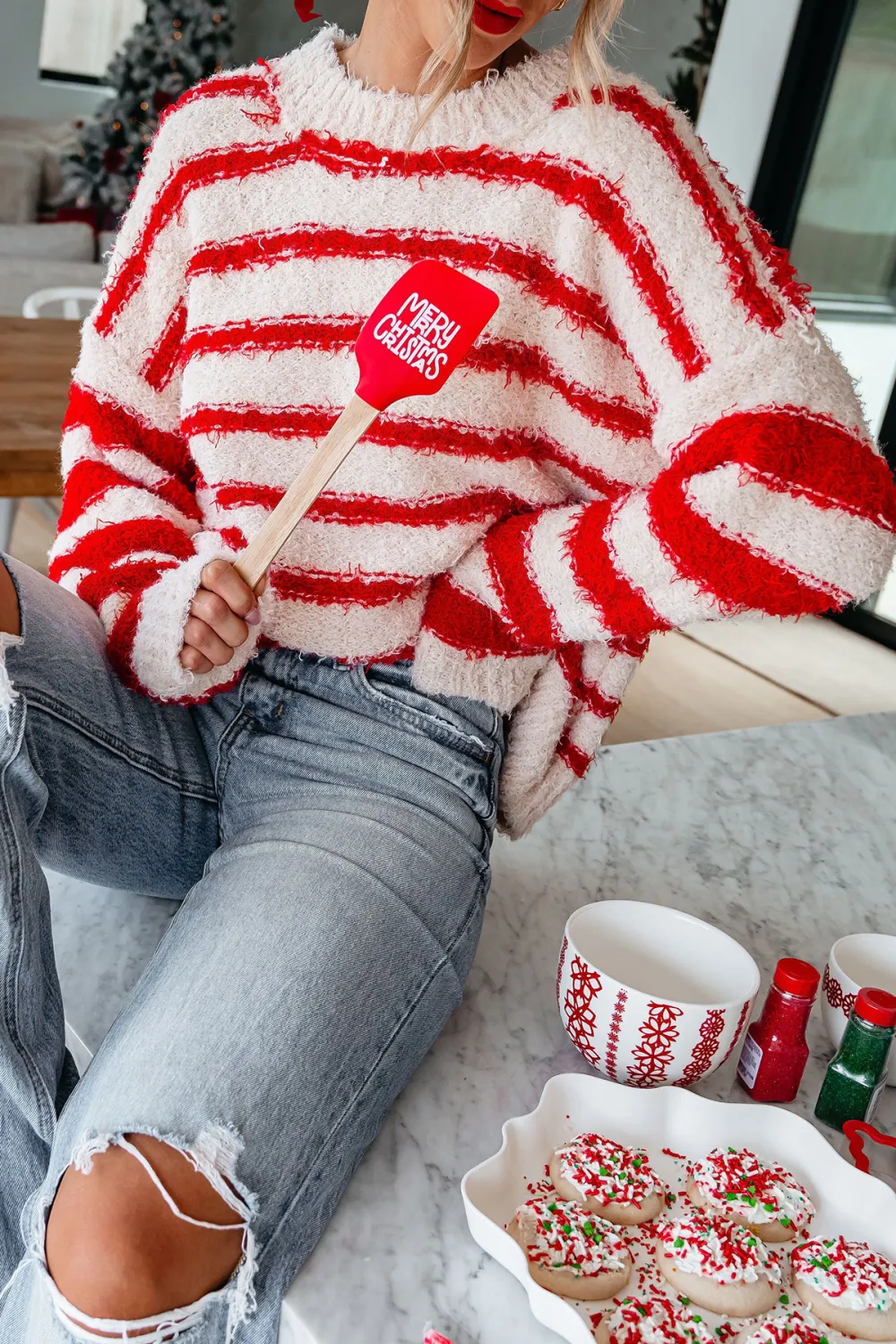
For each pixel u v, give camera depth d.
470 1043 0.99
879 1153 0.92
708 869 1.31
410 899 0.86
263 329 0.91
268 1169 0.70
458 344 0.77
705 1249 0.75
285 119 0.90
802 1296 0.76
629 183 0.84
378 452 0.89
